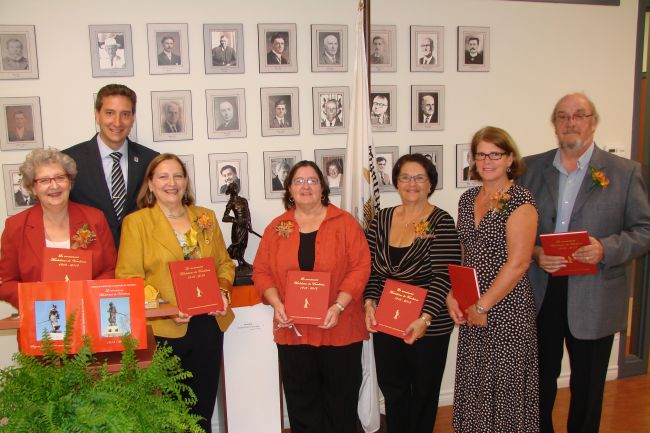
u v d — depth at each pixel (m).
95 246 1.91
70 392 1.09
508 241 1.87
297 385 2.16
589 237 1.95
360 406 2.54
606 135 3.26
